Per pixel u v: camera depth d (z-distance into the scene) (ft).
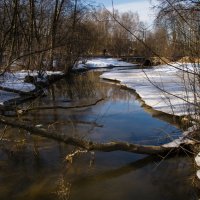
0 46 46.37
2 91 53.57
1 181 22.76
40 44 68.33
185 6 18.61
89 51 127.13
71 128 34.76
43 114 41.88
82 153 27.48
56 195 20.93
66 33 75.97
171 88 55.26
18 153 27.63
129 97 55.72
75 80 86.22
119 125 36.09
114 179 22.99
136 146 25.02
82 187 21.93
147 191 21.33
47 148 28.71
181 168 24.26
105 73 103.04
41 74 71.46
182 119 32.24
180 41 18.90
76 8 85.05
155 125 35.35
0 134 32.19
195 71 19.44
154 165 24.99
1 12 51.80
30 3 60.90
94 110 44.73
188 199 20.22
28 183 22.50
